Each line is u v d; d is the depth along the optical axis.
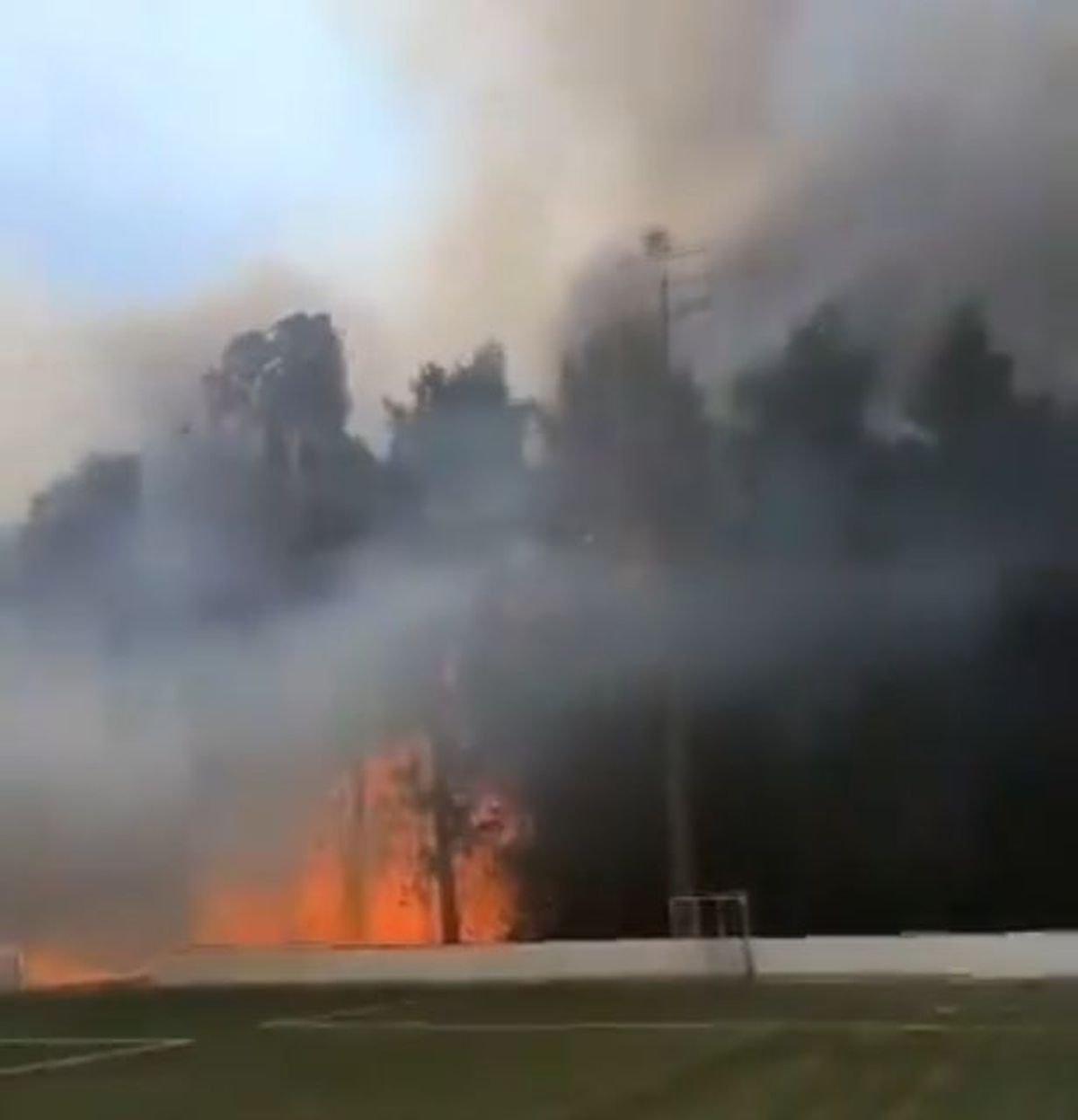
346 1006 16.98
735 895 21.31
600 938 21.89
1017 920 21.02
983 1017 13.50
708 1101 8.76
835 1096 8.87
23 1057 12.31
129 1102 9.49
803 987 17.83
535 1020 14.21
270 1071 10.93
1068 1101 8.57
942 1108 8.34
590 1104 8.79
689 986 18.42
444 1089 9.66
